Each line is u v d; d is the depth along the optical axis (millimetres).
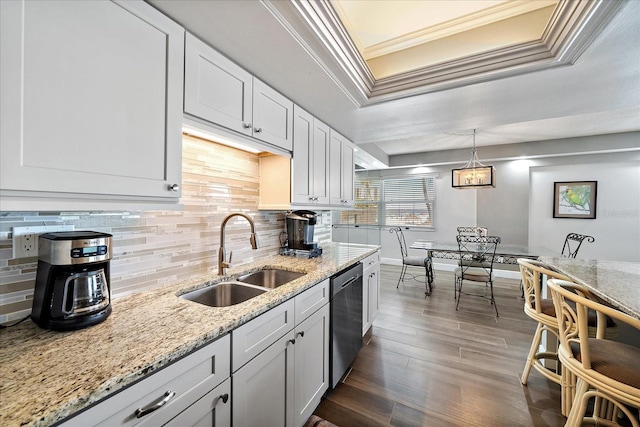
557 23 1283
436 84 1759
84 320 896
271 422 1202
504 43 1615
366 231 6129
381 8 1585
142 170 965
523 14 1561
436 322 2930
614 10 1086
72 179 781
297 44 1290
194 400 844
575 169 4465
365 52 1986
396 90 1871
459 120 2422
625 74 1596
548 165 4609
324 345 1688
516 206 4809
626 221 4195
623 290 1351
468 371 2035
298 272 1793
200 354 863
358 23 1706
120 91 900
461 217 5297
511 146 4496
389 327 2805
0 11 651
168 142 1053
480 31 1681
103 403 632
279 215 2348
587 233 4402
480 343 2467
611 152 4109
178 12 1068
